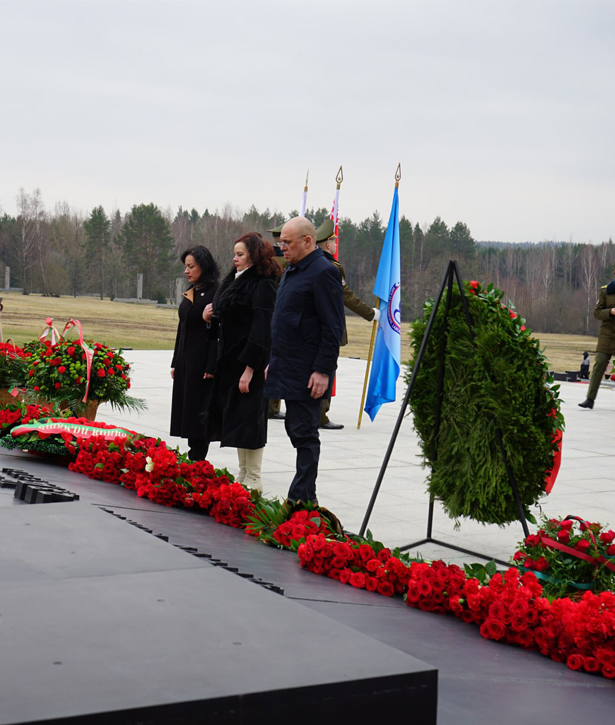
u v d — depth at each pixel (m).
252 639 1.99
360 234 85.50
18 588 2.36
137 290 80.19
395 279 8.64
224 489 4.72
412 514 6.13
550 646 3.07
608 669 2.91
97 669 1.78
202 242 85.00
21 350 7.93
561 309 68.56
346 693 1.77
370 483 7.14
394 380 8.69
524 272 83.25
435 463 4.88
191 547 3.63
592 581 3.76
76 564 2.65
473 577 3.60
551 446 4.65
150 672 1.77
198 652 1.90
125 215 91.44
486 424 4.60
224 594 2.34
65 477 5.30
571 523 3.95
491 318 4.64
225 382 5.91
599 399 15.51
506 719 2.34
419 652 2.86
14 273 80.62
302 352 5.19
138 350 22.80
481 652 3.00
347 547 3.79
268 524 4.43
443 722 2.23
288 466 7.68
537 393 4.62
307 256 5.23
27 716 1.55
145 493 4.95
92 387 7.57
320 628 2.09
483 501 4.57
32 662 1.81
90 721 1.57
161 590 2.37
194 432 6.32
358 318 60.16
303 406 5.20
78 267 82.31
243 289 5.79
